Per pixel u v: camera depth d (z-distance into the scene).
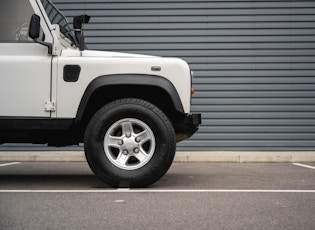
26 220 2.84
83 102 4.25
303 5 9.02
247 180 4.98
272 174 5.69
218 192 4.00
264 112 8.92
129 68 4.30
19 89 4.30
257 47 8.98
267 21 9.01
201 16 9.01
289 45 8.98
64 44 4.84
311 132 8.91
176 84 4.32
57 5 9.06
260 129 8.89
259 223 2.75
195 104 8.94
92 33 9.03
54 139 4.69
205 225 2.70
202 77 8.96
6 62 4.30
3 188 4.31
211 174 5.70
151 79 4.26
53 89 4.30
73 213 3.06
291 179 5.09
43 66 4.32
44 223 2.75
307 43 9.00
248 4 9.02
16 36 4.44
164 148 4.19
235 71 8.96
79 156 8.12
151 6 9.02
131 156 4.31
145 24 9.02
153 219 2.87
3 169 6.55
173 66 4.33
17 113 4.29
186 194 3.88
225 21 9.00
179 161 7.98
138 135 4.22
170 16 9.02
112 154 4.27
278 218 2.90
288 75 8.95
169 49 8.99
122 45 9.02
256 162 7.90
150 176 4.18
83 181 4.96
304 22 9.01
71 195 3.83
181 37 9.01
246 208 3.24
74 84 4.30
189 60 8.98
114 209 3.20
